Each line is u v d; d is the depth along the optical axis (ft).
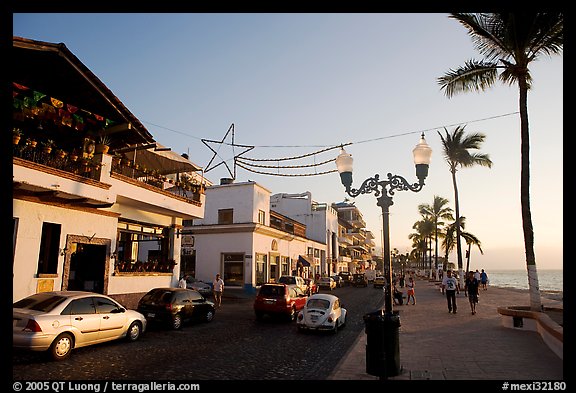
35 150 40.27
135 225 60.13
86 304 31.35
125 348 32.91
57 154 41.34
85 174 44.80
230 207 104.68
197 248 102.78
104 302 33.24
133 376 24.59
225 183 118.42
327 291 124.06
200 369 26.84
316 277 142.10
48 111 39.83
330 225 176.55
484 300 77.46
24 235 40.22
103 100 45.03
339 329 46.98
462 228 120.26
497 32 46.70
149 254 94.17
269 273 107.24
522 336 37.60
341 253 202.08
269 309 53.36
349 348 35.24
